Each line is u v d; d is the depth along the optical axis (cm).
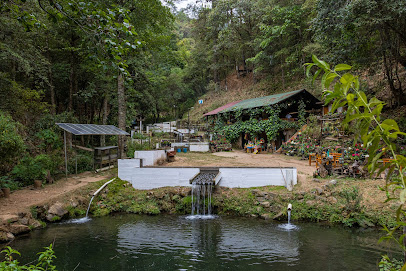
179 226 1020
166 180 1355
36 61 1686
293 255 757
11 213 950
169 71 4969
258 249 803
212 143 2608
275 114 2289
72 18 376
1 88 1528
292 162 1731
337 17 1332
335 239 862
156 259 745
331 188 1124
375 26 1505
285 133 2369
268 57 3406
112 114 2831
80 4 359
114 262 728
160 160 1734
